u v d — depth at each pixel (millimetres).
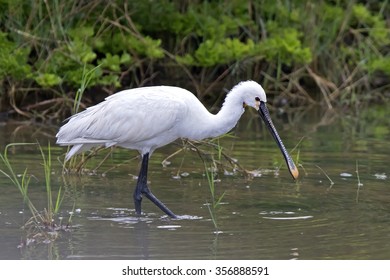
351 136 16969
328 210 11523
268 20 21156
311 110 20281
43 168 13781
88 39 18703
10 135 16344
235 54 19438
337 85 21281
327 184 12977
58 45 18328
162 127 11734
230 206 11719
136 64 19172
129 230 10562
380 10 22000
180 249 9711
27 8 18562
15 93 18531
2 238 10180
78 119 11945
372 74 21953
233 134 17156
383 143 16203
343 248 9758
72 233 10414
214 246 9812
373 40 21750
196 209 11594
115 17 18984
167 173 13711
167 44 20484
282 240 10078
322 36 21344
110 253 9570
